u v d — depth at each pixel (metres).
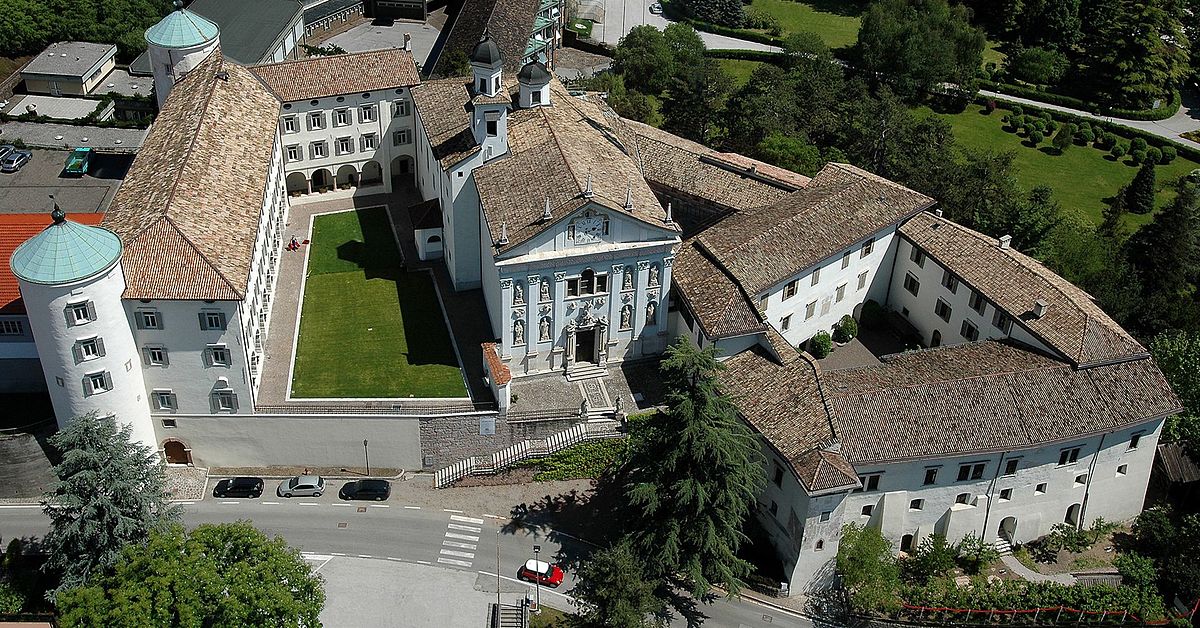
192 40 117.75
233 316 84.25
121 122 132.75
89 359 81.50
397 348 99.56
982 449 85.19
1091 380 90.25
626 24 199.00
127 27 155.88
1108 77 185.12
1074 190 159.12
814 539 84.50
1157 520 93.06
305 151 120.31
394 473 94.00
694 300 95.62
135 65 147.38
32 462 87.56
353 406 91.62
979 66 184.00
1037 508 92.44
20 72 142.12
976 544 91.19
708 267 98.62
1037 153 169.88
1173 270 125.62
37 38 156.00
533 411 93.25
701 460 79.38
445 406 92.38
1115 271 119.06
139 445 82.62
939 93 182.38
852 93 155.38
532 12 161.25
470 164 101.56
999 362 92.38
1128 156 168.75
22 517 87.31
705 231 104.31
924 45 175.50
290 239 115.38
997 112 181.75
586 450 92.75
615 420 94.00
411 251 114.31
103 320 80.62
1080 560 92.94
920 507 89.12
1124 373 91.38
